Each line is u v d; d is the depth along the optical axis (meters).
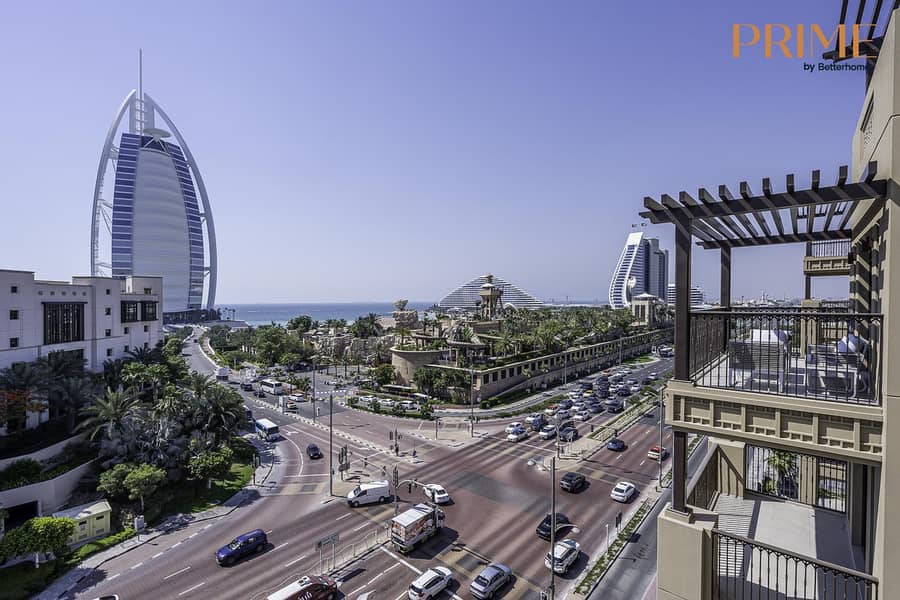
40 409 39.47
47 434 40.38
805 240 15.86
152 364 56.88
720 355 14.80
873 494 10.36
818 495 16.47
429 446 51.50
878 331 9.47
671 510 11.04
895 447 8.37
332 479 41.06
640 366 107.56
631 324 141.88
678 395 11.14
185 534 32.22
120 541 31.06
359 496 36.72
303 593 23.47
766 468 23.52
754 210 10.06
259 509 36.25
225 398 48.25
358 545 30.28
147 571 27.62
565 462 45.69
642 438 52.75
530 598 24.41
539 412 65.44
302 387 81.50
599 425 58.56
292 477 43.00
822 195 9.24
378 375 82.50
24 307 44.00
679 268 11.20
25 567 27.28
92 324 54.22
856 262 14.47
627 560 27.84
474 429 58.00
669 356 122.38
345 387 85.00
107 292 57.00
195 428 45.69
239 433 56.38
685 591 10.45
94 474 38.31
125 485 33.75
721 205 10.48
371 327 133.62
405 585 25.72
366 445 52.12
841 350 11.96
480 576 24.83
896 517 8.32
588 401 70.25
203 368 105.06
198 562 28.52
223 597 25.11
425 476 42.56
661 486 39.31
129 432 39.16
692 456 46.31
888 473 8.40
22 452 36.50
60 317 48.97
